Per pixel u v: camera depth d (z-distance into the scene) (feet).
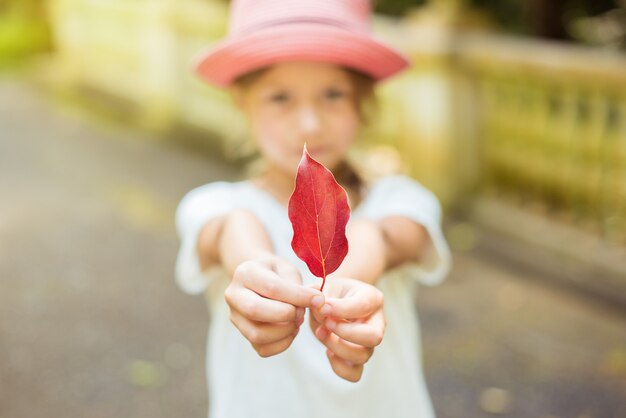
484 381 9.16
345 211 2.37
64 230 14.12
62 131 21.75
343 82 3.79
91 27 24.89
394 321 4.00
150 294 11.51
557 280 11.76
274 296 2.49
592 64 11.55
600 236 12.06
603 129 11.87
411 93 14.29
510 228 13.08
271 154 3.83
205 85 19.34
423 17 14.12
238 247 3.38
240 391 3.89
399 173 14.56
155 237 13.89
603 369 9.40
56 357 9.67
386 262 3.73
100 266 12.53
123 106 23.18
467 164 14.01
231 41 3.81
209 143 19.36
